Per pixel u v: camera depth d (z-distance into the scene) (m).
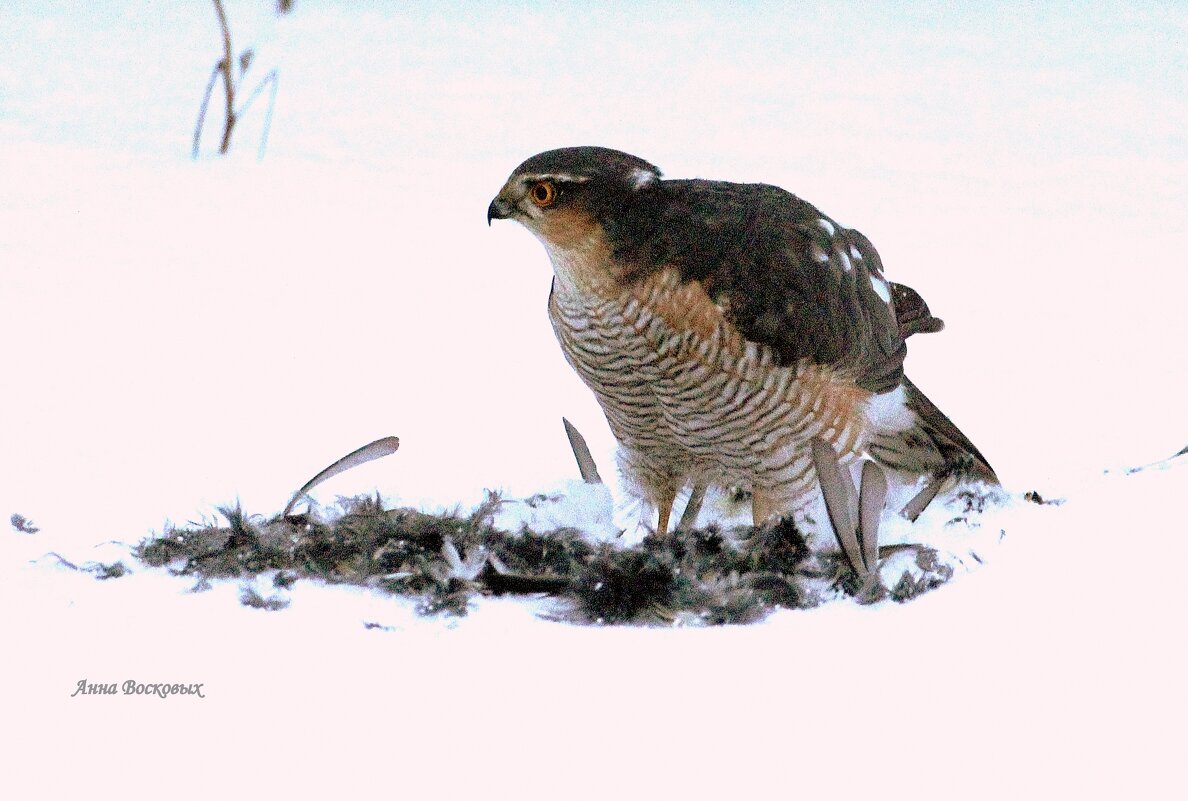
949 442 8.42
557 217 7.59
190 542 7.29
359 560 7.11
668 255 7.61
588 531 7.99
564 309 7.93
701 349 7.66
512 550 7.29
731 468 8.13
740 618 6.80
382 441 7.58
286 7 20.17
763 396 7.75
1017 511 8.20
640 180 7.67
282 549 7.21
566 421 8.46
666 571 6.92
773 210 7.95
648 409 8.09
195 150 15.48
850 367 7.92
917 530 7.57
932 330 8.98
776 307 7.64
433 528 7.32
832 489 7.17
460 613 6.79
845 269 8.04
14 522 7.66
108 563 7.20
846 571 7.12
